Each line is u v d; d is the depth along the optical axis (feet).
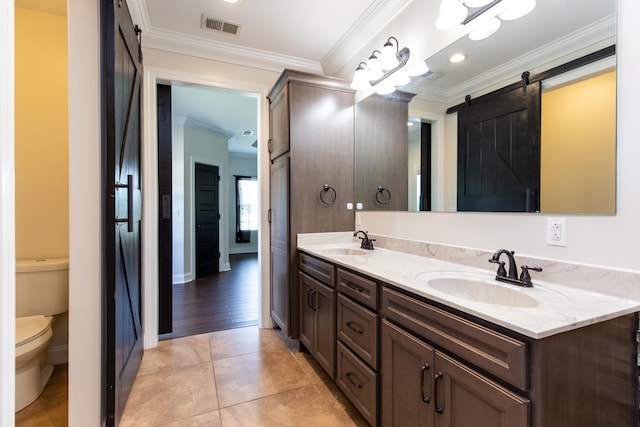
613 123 3.56
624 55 3.47
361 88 7.81
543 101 4.27
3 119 2.17
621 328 3.15
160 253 8.59
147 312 7.88
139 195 7.09
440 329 3.53
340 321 5.74
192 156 15.96
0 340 2.12
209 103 12.70
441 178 5.95
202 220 16.71
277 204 8.70
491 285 4.28
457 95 5.61
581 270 3.80
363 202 8.20
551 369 2.66
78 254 4.53
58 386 6.29
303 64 9.50
